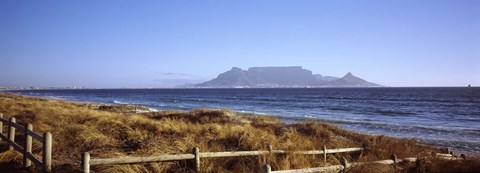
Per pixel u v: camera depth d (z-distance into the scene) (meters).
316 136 17.25
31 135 7.75
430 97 88.12
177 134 13.94
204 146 10.50
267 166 6.23
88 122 15.11
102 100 76.69
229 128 14.54
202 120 23.66
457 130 24.69
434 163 9.99
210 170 8.09
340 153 11.16
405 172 9.35
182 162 8.48
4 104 24.14
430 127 26.30
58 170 7.80
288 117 34.06
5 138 9.82
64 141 10.97
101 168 7.52
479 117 34.97
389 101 68.50
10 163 8.38
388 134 22.66
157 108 47.44
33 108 21.62
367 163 8.75
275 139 12.56
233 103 63.19
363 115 37.00
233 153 8.52
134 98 92.38
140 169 7.78
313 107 50.72
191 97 99.69
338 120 31.02
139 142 11.82
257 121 24.36
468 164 9.73
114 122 15.07
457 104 57.16
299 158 9.15
